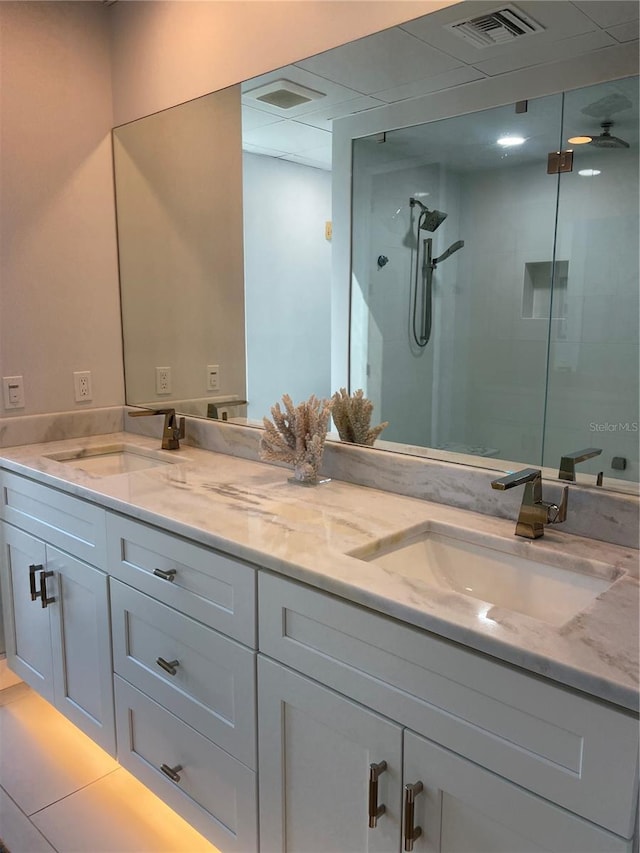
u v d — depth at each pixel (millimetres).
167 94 2244
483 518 1506
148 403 2525
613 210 1320
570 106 1360
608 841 881
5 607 2307
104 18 2406
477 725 1005
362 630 1142
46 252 2334
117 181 2496
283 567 1248
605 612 1034
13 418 2312
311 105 1830
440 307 1614
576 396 1405
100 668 1862
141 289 2465
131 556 1671
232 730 1445
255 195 2021
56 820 1802
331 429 1880
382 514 1533
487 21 1466
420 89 1599
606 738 868
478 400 1563
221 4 2023
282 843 1375
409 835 1096
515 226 1468
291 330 1981
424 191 1621
